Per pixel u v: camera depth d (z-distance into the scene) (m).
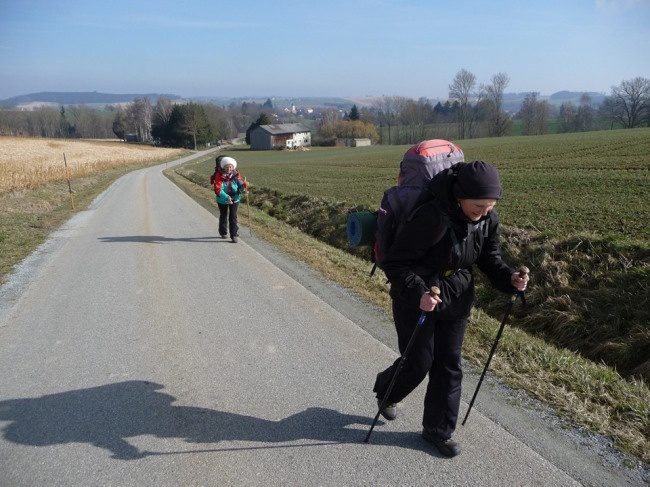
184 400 3.77
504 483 2.77
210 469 2.95
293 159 62.41
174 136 112.94
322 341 4.84
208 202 16.98
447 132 111.69
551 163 25.59
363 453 3.08
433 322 2.88
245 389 3.93
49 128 141.88
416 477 2.84
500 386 3.78
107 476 2.90
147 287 6.82
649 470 2.82
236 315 5.63
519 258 8.09
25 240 10.11
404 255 2.69
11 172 24.83
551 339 6.58
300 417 3.51
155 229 11.61
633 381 4.09
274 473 2.91
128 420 3.50
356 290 6.43
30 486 2.82
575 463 2.90
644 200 11.91
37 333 5.18
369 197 17.50
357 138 112.75
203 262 8.19
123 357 4.57
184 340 4.95
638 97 84.38
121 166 51.44
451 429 3.00
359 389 3.89
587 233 7.99
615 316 6.21
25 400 3.80
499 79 103.81
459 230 2.66
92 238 10.55
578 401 3.51
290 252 8.83
